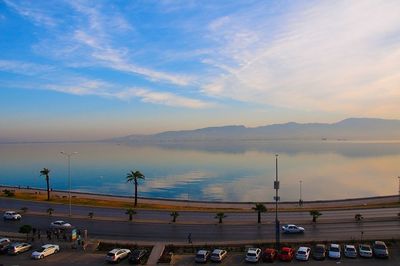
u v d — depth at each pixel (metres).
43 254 58.12
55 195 134.12
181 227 77.62
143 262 55.75
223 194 170.62
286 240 65.00
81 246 62.59
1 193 130.00
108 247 62.81
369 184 195.75
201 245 62.62
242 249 61.19
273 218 89.25
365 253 56.31
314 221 81.88
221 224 80.75
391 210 99.00
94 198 134.25
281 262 55.19
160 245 62.59
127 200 131.50
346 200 129.75
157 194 171.38
